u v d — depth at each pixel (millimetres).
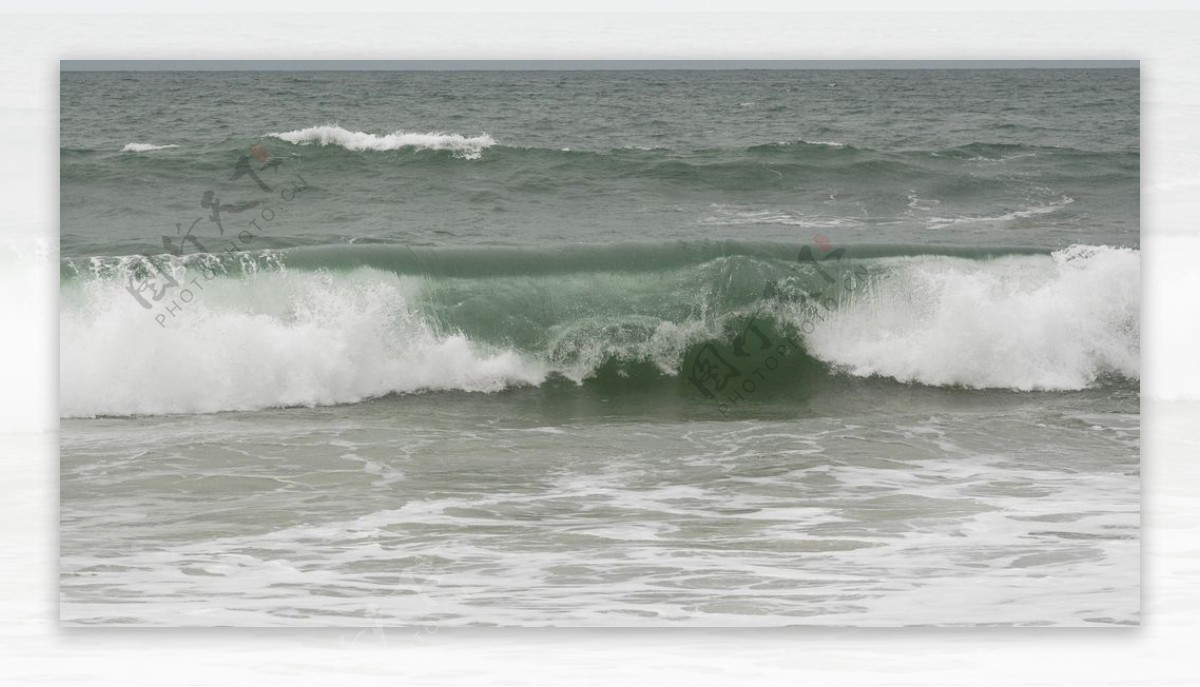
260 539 6094
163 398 9492
